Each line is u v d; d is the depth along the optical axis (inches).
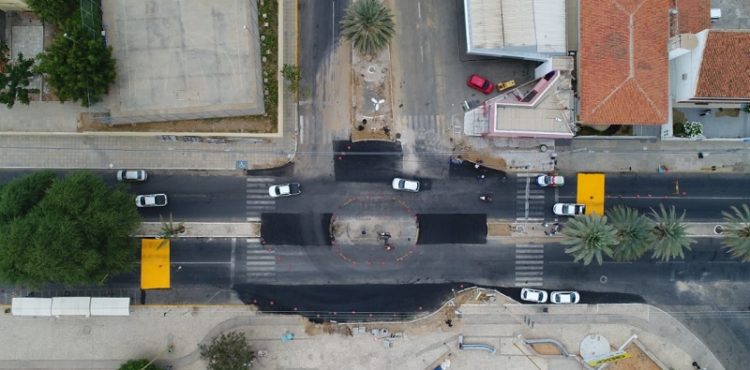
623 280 2500.0
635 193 2487.7
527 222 2474.2
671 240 2263.8
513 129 2253.9
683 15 2304.4
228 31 2192.4
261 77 2281.0
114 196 2145.7
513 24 2294.5
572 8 2343.8
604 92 2226.9
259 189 2425.0
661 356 2508.6
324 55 2416.3
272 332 2434.8
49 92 2253.9
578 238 2258.9
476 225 2464.3
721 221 2501.2
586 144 2474.2
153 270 2405.3
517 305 2471.7
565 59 2250.2
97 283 2217.0
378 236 2447.1
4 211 2085.4
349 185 2442.2
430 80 2442.2
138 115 2186.3
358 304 2447.1
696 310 2512.3
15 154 2368.4
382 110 2429.9
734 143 2491.4
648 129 2450.8
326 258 2443.4
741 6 2484.0
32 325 2397.9
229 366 2235.5
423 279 2459.4
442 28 2440.9
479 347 2447.1
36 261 2000.5
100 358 2411.4
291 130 2416.3
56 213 2046.0
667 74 2247.8
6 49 2160.4
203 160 2406.5
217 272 2426.2
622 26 2219.5
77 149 2378.2
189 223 2413.9
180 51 2188.7
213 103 2194.9
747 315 2516.0
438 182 2455.7
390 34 2207.2
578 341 2485.2
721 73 2202.3
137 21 2185.0
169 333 2416.3
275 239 2432.3
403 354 2454.5
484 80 2396.7
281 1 2297.0
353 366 2450.8
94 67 2049.7
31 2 2057.1
